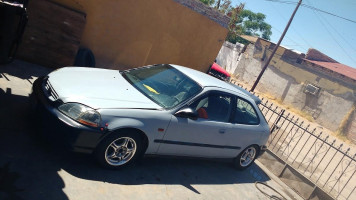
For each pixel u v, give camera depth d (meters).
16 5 3.69
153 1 8.39
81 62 7.38
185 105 4.22
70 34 7.02
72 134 3.29
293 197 5.81
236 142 5.12
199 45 9.92
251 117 5.36
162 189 3.91
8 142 3.47
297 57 25.58
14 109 4.29
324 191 5.85
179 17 9.06
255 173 6.13
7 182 2.86
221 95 4.79
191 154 4.62
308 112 23.44
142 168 4.18
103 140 3.50
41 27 6.66
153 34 8.86
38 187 2.97
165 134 4.00
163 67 5.26
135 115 3.65
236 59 33.81
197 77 4.92
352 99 21.00
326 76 22.97
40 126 3.53
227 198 4.56
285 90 25.66
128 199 3.38
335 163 10.45
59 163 3.48
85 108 3.40
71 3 7.31
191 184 4.43
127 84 4.45
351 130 20.48
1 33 3.67
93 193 3.22
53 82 3.85
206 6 9.41
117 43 8.38
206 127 4.44
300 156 9.41
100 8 7.71
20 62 6.50
